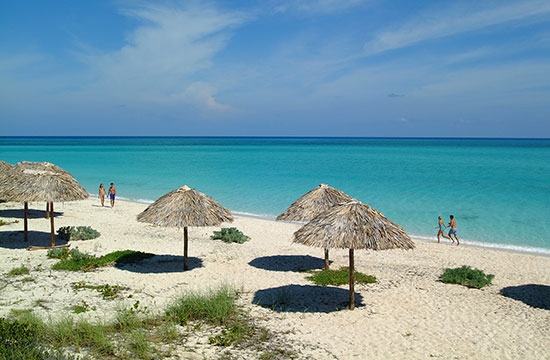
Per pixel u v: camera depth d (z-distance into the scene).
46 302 11.69
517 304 13.01
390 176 50.69
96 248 18.38
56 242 19.27
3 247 18.00
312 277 15.08
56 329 9.48
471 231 24.12
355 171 57.22
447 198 34.59
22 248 17.91
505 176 50.19
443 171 56.75
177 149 132.75
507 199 34.06
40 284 13.20
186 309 11.23
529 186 41.31
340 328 10.77
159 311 11.31
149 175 52.72
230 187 41.69
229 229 21.70
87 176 51.72
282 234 23.08
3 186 17.78
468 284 14.89
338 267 16.83
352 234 10.95
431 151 120.12
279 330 10.48
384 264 17.50
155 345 9.33
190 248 19.19
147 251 18.39
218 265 16.47
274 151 120.25
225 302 11.38
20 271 14.31
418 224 25.91
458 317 11.79
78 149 127.69
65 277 14.02
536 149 133.62
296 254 18.78
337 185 42.31
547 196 35.44
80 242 19.56
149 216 14.47
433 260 18.30
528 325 11.32
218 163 72.25
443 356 9.38
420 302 12.94
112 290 12.93
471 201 33.25
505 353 9.62
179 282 14.08
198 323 10.71
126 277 14.39
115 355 8.77
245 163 72.44
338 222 11.24
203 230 23.56
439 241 21.95
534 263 17.97
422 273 16.25
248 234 22.88
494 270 16.89
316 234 11.27
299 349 9.46
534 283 15.25
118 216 27.11
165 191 39.97
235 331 10.18
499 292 14.19
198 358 8.84
